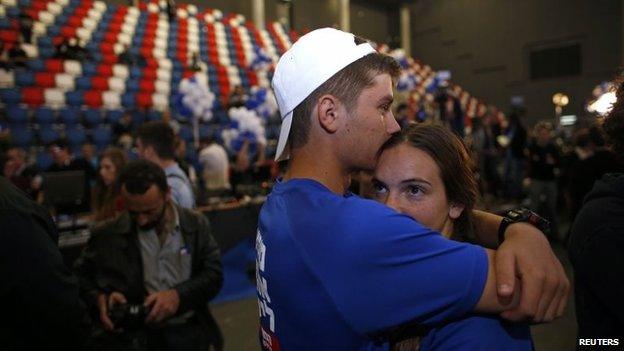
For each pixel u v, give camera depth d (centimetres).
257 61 1148
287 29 1736
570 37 1510
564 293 60
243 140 600
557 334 309
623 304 76
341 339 64
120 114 879
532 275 59
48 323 100
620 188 82
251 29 1593
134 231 171
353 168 77
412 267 61
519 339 68
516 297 59
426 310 60
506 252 62
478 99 1780
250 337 325
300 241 67
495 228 77
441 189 78
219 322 354
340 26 1791
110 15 1313
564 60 1530
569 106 1520
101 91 927
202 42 1386
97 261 168
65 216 361
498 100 1719
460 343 64
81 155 720
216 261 181
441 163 77
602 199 84
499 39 1702
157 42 1281
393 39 2086
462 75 1830
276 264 69
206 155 505
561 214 718
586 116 1355
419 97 1232
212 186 505
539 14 1583
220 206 441
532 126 1611
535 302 57
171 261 172
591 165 373
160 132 228
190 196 230
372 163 76
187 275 175
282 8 1841
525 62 1631
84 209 383
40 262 99
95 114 856
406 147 78
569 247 89
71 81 910
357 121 73
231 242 436
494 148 879
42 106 826
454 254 61
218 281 177
